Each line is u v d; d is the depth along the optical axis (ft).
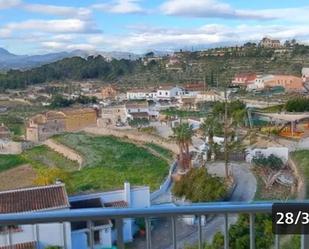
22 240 25.02
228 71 350.43
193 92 302.25
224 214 9.09
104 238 18.62
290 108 174.40
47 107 314.96
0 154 195.11
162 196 86.07
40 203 60.49
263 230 12.80
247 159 115.65
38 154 188.96
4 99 364.79
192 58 425.28
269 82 290.35
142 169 134.92
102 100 330.34
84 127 228.63
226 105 160.45
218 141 131.23
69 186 100.37
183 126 126.72
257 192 85.10
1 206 58.70
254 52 385.50
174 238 9.37
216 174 100.53
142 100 286.87
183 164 118.11
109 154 164.45
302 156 109.60
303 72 311.68
